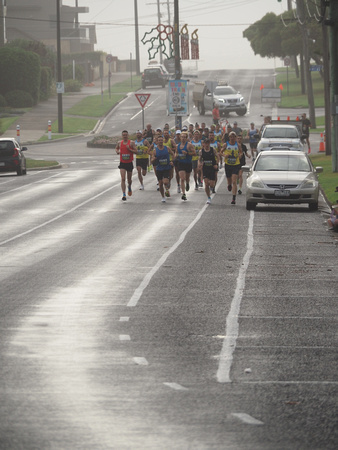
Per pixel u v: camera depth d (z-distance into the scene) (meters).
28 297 30.84
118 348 23.62
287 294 31.39
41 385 20.05
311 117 147.00
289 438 16.44
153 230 50.31
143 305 29.45
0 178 90.56
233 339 24.62
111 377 20.73
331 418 17.64
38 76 197.12
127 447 15.93
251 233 48.72
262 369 21.47
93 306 29.28
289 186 58.81
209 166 64.00
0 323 26.70
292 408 18.33
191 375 20.92
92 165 103.50
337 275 35.44
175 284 33.38
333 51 81.50
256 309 28.78
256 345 23.94
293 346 23.81
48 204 65.38
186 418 17.62
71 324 26.58
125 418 17.62
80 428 16.98
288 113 177.25
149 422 17.38
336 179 76.12
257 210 60.47
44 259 39.88
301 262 38.78
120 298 30.67
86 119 175.88
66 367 21.66
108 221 55.00
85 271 36.44
